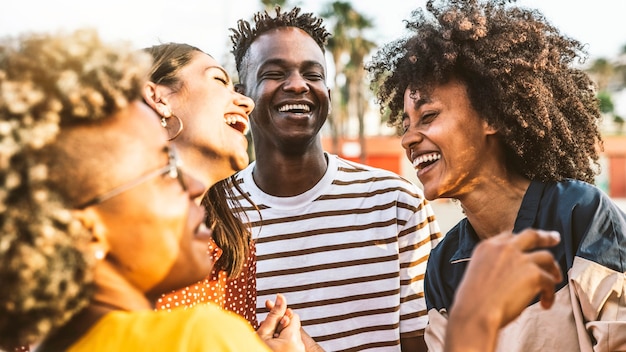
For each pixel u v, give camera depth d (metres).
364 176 2.93
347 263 2.82
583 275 1.69
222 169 2.04
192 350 0.93
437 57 1.98
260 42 2.98
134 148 1.04
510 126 1.96
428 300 2.15
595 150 2.17
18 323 0.96
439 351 2.03
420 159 2.05
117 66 1.02
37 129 0.93
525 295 0.99
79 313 1.02
